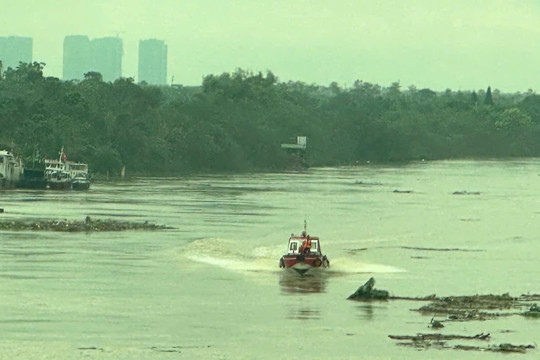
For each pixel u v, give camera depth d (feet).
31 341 629.10
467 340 646.74
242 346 629.51
